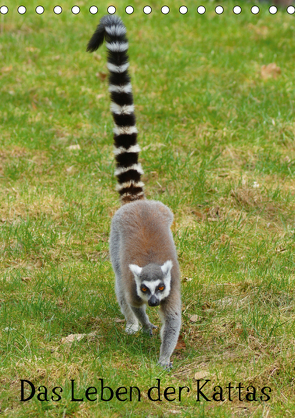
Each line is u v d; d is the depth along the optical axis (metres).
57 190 13.02
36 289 9.80
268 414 6.76
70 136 15.20
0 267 10.55
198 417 6.67
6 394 7.09
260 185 13.20
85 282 10.12
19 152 14.41
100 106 16.84
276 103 16.36
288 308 8.89
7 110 16.17
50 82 18.08
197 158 14.19
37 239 11.33
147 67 18.80
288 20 23.94
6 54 19.55
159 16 23.36
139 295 7.83
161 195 12.96
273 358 7.74
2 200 12.53
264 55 19.73
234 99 16.77
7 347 8.00
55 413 6.79
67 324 8.89
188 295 9.58
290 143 14.72
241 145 14.58
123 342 8.38
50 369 7.48
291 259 10.55
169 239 8.51
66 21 22.59
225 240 11.41
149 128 15.60
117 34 10.02
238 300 9.27
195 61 19.31
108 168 13.90
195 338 8.53
